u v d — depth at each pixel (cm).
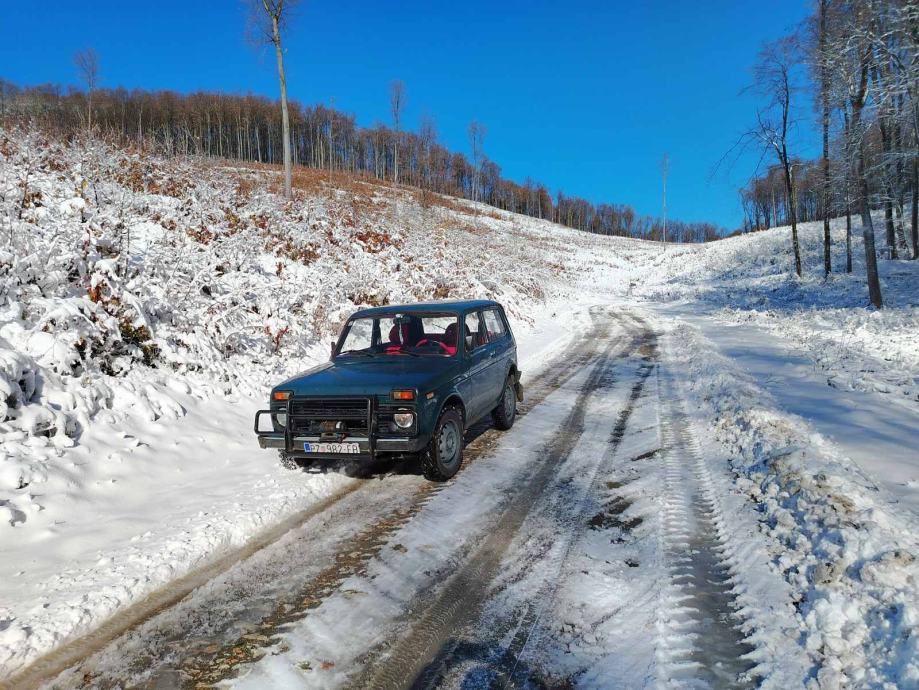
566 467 566
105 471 527
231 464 604
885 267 2528
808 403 707
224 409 738
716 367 982
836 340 1191
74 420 566
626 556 381
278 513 467
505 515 457
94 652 296
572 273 4444
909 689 233
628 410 784
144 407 638
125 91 6456
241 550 410
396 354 607
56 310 657
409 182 7681
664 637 292
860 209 1619
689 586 339
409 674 272
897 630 265
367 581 361
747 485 476
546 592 342
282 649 294
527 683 264
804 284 2577
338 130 8844
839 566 320
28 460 489
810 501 400
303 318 1064
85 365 648
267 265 1197
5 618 319
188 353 793
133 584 357
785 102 1980
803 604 307
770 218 8725
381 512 469
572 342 1537
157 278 851
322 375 544
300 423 505
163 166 1412
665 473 532
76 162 1135
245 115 7538
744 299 2580
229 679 272
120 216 859
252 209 1395
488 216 7269
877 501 391
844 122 1430
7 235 726
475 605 330
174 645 301
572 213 11881
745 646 282
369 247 1727
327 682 268
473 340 626
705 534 407
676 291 3488
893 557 307
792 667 263
